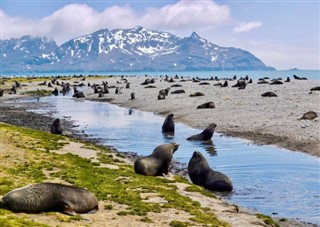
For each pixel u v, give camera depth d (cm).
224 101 6512
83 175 2269
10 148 2878
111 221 1505
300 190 2267
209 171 2423
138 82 14525
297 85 9231
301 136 3625
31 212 1482
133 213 1634
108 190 1983
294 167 2753
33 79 18100
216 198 2105
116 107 7350
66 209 1526
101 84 14212
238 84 9594
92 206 1628
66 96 10356
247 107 5612
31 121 5488
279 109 5188
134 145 3769
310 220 1811
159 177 2492
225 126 4481
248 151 3294
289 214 1895
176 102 6962
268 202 2077
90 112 6656
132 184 2153
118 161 2853
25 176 2128
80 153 3006
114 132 4559
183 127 4747
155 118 5691
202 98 7194
